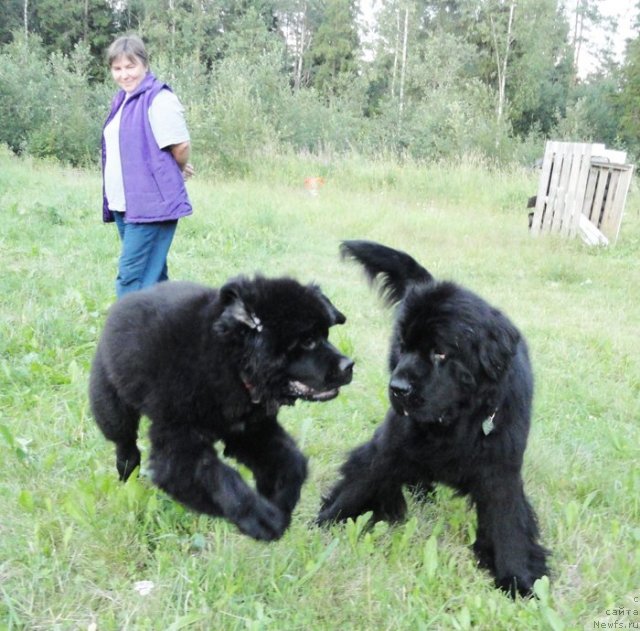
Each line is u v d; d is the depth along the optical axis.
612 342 4.14
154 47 23.48
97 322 3.55
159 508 2.05
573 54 28.33
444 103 14.86
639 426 3.17
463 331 1.91
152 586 1.77
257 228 6.28
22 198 6.60
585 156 7.20
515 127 23.59
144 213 3.33
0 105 11.65
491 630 1.76
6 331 3.29
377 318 4.19
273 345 1.84
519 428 2.00
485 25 23.08
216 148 10.72
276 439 2.02
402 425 2.06
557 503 2.38
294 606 1.76
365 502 2.20
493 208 9.82
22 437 2.41
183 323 1.88
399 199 9.90
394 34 24.80
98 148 11.66
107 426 2.17
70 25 25.95
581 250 7.07
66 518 1.99
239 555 1.91
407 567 1.97
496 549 2.03
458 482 2.07
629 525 2.30
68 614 1.68
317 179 10.30
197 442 1.86
